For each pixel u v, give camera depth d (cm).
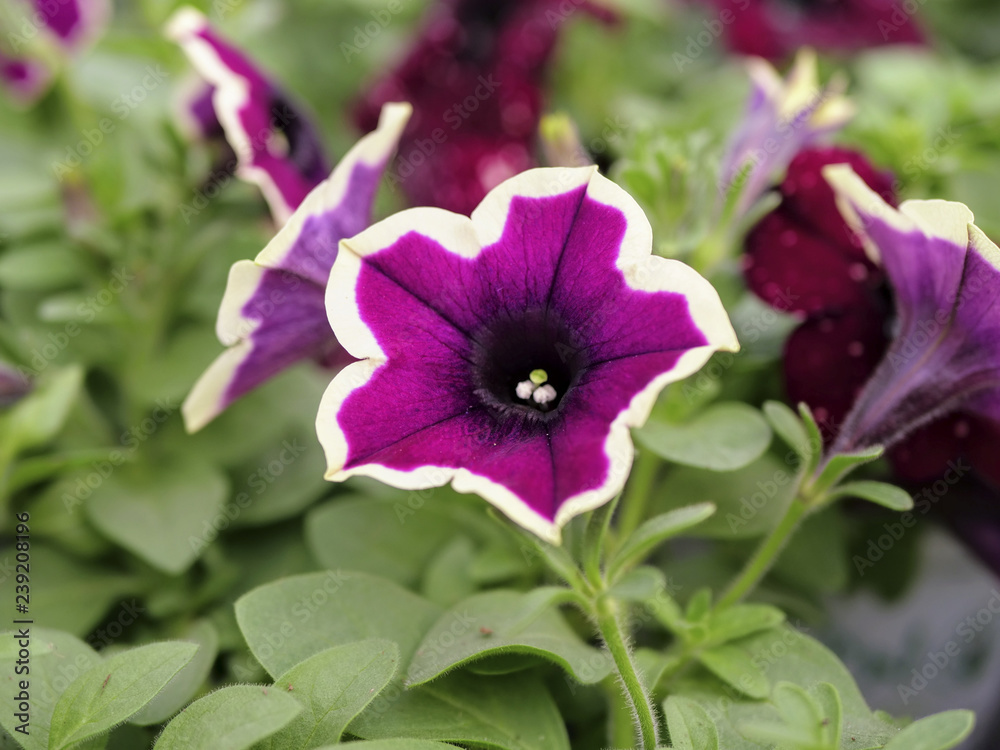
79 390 35
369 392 26
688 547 35
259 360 29
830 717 25
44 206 37
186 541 33
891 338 31
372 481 34
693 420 30
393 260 26
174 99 36
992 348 28
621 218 26
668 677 29
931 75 39
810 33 43
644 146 32
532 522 24
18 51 39
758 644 29
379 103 40
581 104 44
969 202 37
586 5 41
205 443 35
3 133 40
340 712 26
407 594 29
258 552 34
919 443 31
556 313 26
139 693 26
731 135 33
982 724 35
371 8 47
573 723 30
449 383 26
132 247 36
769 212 32
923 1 49
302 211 28
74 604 33
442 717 28
